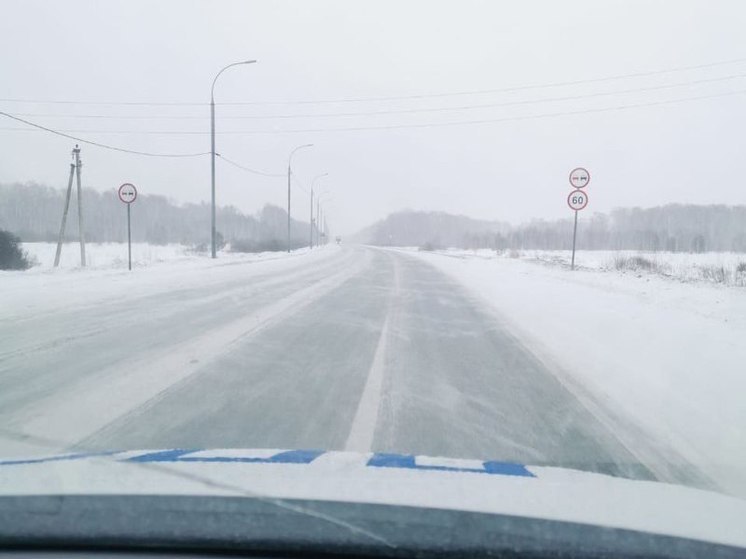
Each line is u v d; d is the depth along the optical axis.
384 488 2.97
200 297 16.00
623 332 10.61
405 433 5.52
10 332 10.43
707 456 5.04
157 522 2.61
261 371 7.89
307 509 2.63
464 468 3.62
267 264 33.47
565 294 16.56
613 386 7.28
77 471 3.27
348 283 21.11
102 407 6.21
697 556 2.50
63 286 17.77
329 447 5.11
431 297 17.02
